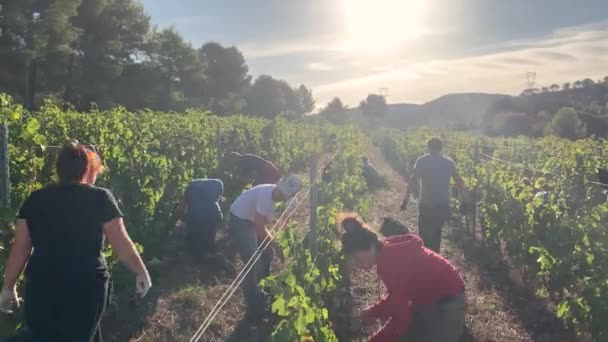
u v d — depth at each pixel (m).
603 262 6.30
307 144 21.02
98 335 3.53
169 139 11.49
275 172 7.71
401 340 4.02
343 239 4.01
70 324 3.22
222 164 11.98
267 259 6.72
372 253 3.96
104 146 7.71
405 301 3.89
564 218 7.59
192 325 6.29
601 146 15.51
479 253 10.09
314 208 5.58
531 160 15.48
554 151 14.88
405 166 23.98
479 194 11.31
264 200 6.23
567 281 6.89
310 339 4.09
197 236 8.22
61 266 3.23
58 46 32.53
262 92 82.56
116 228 3.41
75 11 33.25
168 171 9.42
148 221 7.98
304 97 105.06
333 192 8.60
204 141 12.25
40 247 3.27
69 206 3.30
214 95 68.88
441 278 3.94
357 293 7.45
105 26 39.78
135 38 43.94
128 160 8.09
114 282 6.41
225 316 6.59
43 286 3.22
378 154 35.19
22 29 29.95
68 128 8.66
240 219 6.39
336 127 31.48
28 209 3.33
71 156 3.40
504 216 9.19
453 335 4.00
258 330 6.24
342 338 6.04
